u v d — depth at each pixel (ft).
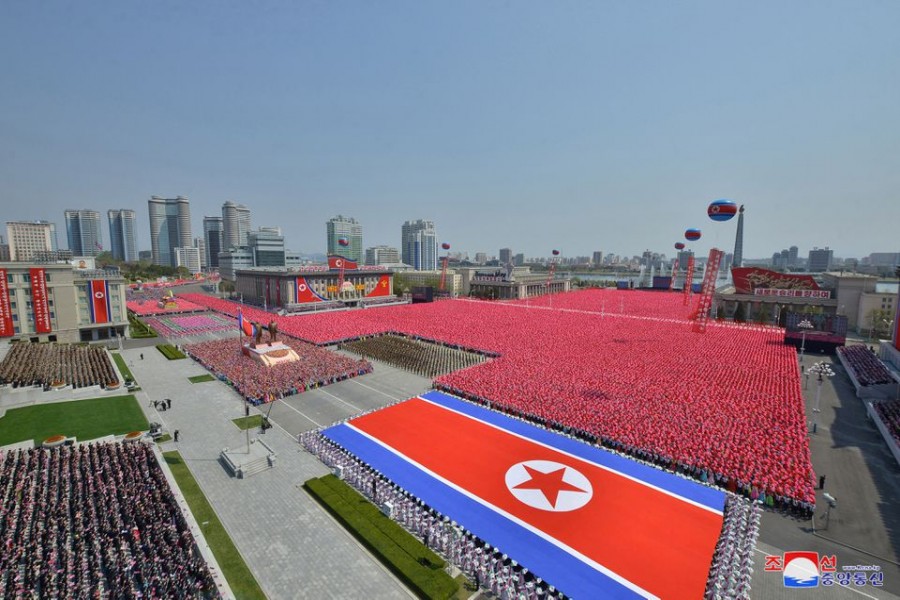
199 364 259.80
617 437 148.05
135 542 96.17
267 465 138.10
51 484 118.52
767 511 114.93
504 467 134.72
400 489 123.75
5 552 91.61
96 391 204.03
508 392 192.85
